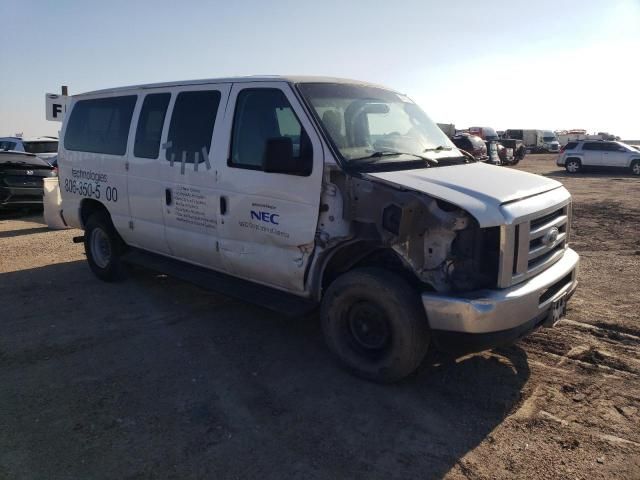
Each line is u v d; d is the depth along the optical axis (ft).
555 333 16.10
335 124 13.82
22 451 10.67
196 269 18.08
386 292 12.33
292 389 13.14
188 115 17.11
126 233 20.27
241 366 14.43
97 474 9.96
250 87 15.35
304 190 13.61
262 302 14.98
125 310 18.93
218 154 15.84
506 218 11.58
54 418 11.87
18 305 19.60
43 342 16.12
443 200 11.62
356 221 12.75
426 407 12.21
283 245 14.39
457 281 11.80
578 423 11.46
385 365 12.81
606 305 18.47
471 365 14.17
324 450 10.64
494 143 94.58
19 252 28.86
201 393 12.98
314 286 14.02
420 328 12.32
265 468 10.11
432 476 9.86
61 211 23.65
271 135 14.53
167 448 10.75
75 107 22.75
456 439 10.98
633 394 12.56
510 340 11.88
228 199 15.61
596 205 46.34
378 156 13.62
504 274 11.71
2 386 13.39
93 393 13.00
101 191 20.93
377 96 16.28
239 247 15.65
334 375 13.84
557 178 80.18
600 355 14.57
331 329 13.74
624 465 10.05
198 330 17.01
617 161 87.35
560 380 13.30
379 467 10.12
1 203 40.60
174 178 17.39
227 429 11.41
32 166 42.04
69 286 21.98
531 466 10.09
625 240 30.35
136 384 13.44
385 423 11.59
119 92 20.29
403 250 12.05
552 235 13.24
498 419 11.68
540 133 166.09
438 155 15.24
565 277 13.75
